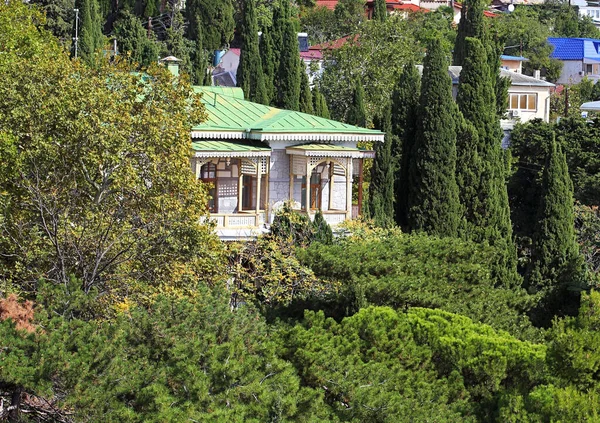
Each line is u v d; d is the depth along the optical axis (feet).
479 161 456.86
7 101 286.05
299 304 330.13
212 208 412.98
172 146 289.74
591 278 426.92
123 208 281.74
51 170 279.49
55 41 418.10
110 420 195.31
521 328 334.44
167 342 217.97
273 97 591.78
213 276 288.71
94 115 280.92
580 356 236.02
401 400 229.45
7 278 271.90
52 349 198.59
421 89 451.12
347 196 429.79
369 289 319.47
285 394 210.38
